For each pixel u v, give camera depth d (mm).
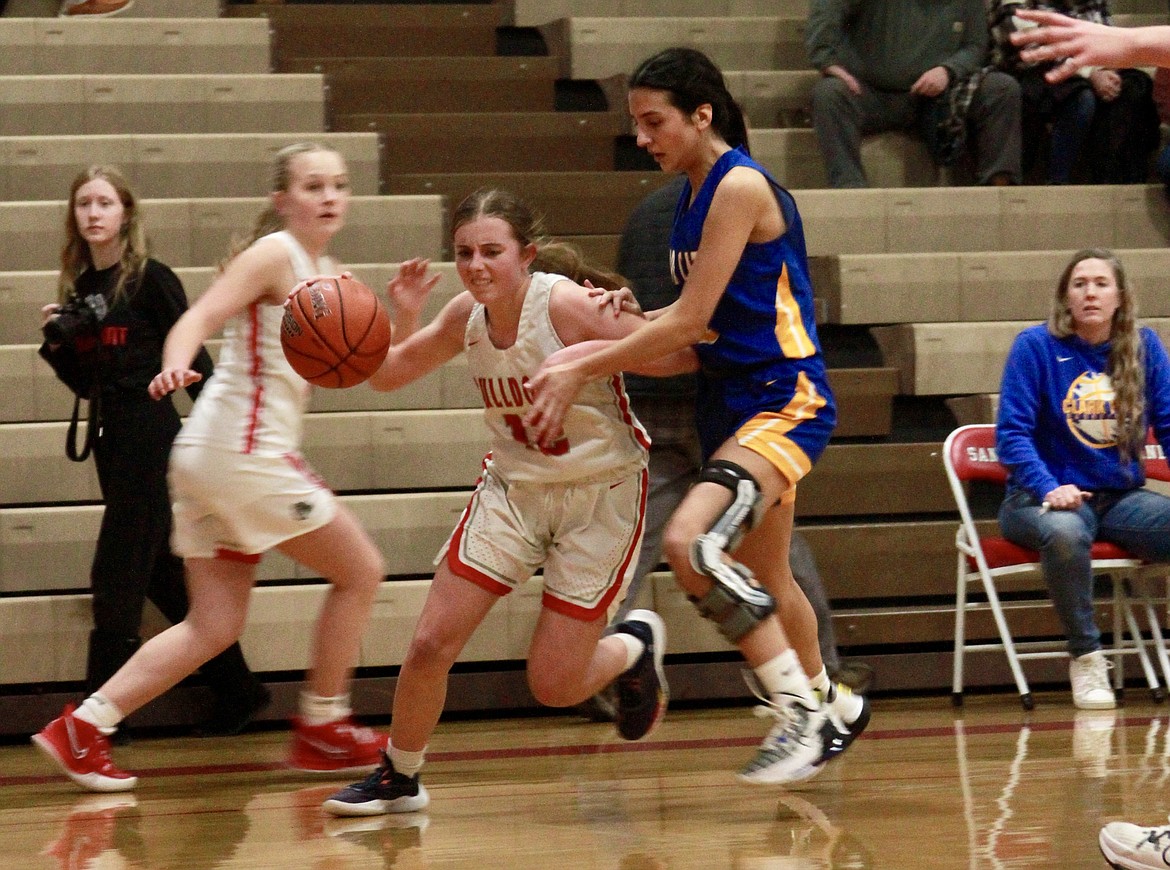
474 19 20625
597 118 18906
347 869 7281
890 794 9055
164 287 11789
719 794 9289
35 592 13672
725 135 8750
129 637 12094
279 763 11414
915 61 18828
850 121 18453
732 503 8328
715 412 8938
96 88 17656
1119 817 8156
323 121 18156
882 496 15531
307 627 13445
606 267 17156
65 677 13219
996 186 18703
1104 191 18281
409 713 8625
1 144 16609
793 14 21844
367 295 8711
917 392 16125
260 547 10047
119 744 12531
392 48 20156
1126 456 13914
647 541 12938
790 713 8570
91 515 13648
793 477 8555
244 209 16281
